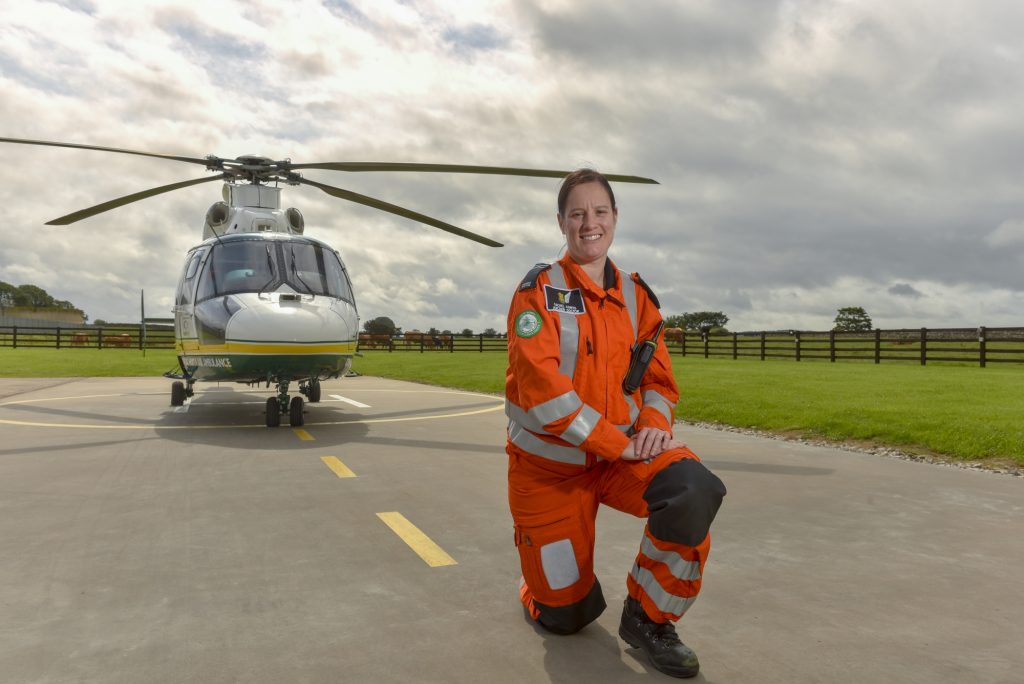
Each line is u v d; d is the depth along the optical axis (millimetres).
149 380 19141
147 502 5121
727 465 6516
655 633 2502
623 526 4488
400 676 2449
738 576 3523
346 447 7695
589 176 2586
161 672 2475
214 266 9508
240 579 3477
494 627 2885
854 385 14016
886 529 4391
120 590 3314
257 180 11219
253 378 9305
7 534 4273
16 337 39125
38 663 2545
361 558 3824
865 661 2564
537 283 2512
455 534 4305
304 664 2543
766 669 2502
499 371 21562
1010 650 2664
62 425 9516
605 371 2488
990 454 6738
